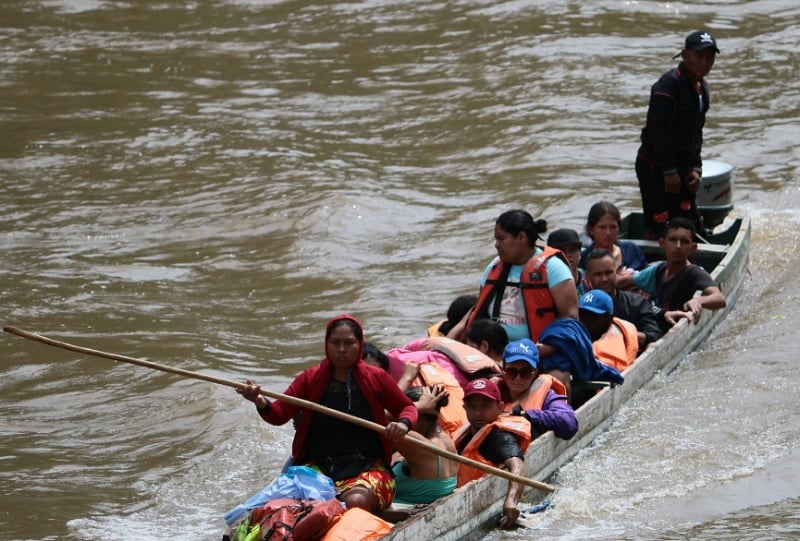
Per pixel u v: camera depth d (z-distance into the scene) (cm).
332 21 7681
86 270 4191
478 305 2812
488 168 5216
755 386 2964
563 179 5000
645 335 3059
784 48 6831
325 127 5884
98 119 6044
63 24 7738
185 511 2483
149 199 4953
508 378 2508
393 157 5428
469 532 2212
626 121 5753
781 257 4031
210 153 5491
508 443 2316
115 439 2842
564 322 2719
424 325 3609
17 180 5219
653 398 2927
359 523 2027
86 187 5116
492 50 6919
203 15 7900
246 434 2828
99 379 3216
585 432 2641
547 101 6047
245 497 2547
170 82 6675
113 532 2378
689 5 7569
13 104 6325
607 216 3300
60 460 2727
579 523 2311
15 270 4181
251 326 3650
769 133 5550
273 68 6900
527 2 7644
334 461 2198
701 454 2608
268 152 5484
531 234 2762
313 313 3753
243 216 4678
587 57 6681
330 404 2200
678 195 3659
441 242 4384
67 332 3597
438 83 6475
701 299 3212
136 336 3553
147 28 7688
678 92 3531
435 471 2309
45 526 2394
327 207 4653
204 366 3269
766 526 2267
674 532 2258
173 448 2781
